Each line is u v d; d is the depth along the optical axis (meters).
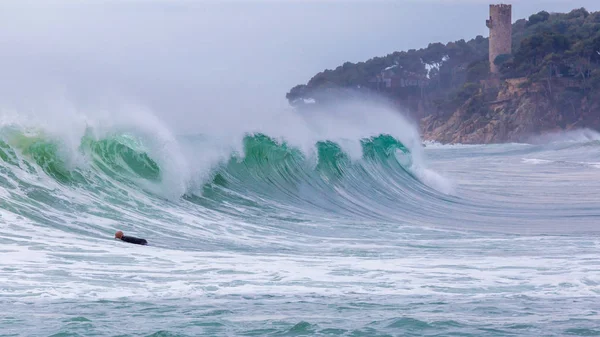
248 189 81.62
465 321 31.64
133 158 71.62
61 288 38.12
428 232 66.31
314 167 94.38
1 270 41.28
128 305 34.91
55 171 65.75
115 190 67.69
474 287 39.44
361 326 30.83
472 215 84.38
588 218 80.31
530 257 49.78
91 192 66.06
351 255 51.44
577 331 30.00
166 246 53.41
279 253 51.88
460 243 58.59
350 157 100.75
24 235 51.19
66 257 45.34
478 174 157.25
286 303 35.56
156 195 70.88
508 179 140.00
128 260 45.47
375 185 99.94
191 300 36.19
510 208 91.62
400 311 33.75
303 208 80.06
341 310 34.03
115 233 55.84
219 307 34.59
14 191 60.94
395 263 46.84
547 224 75.38
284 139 92.38
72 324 30.97
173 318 32.31
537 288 39.12
